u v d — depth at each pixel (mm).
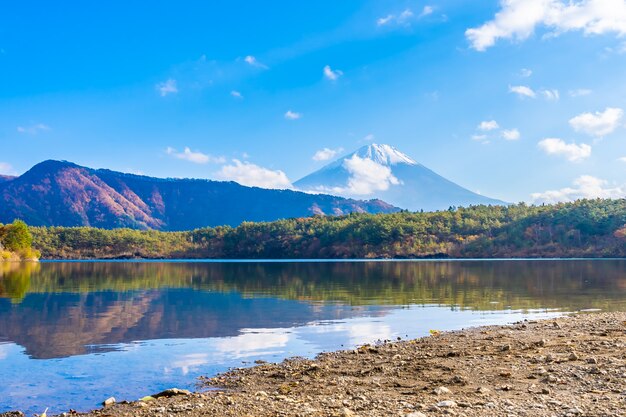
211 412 12055
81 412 13273
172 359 19766
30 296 47938
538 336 21344
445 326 27406
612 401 11492
